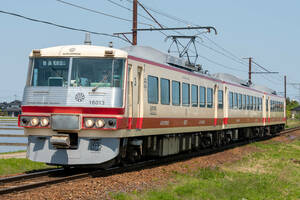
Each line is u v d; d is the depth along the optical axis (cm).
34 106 1197
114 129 1157
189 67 1862
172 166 1492
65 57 1220
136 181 1118
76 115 1162
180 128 1711
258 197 1050
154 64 1464
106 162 1215
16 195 874
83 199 864
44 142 1193
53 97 1189
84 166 1227
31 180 1085
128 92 1273
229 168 1555
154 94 1463
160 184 1095
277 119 3947
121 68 1211
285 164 1742
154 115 1460
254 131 3172
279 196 1088
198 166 1527
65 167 1276
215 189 1080
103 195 905
